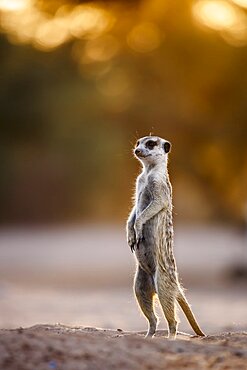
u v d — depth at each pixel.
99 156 44.12
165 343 7.88
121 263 33.91
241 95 31.89
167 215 9.45
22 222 53.84
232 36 32.25
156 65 34.62
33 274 29.14
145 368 7.19
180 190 55.84
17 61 39.69
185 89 33.59
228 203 38.72
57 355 7.30
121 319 15.99
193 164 35.38
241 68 31.86
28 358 7.20
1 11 35.28
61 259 35.47
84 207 54.31
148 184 9.65
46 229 52.88
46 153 44.88
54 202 53.78
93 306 18.61
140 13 28.16
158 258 9.24
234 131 32.38
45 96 40.69
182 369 7.21
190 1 29.67
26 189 52.66
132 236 9.70
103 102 40.16
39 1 25.72
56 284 26.08
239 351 7.74
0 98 40.34
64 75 41.06
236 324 13.93
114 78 40.00
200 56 32.22
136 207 9.80
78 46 39.47
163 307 9.18
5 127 41.47
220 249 40.38
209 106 33.22
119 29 33.28
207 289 25.36
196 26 31.78
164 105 35.19
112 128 41.34
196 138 34.31
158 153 9.82
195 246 42.59
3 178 49.94
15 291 22.06
